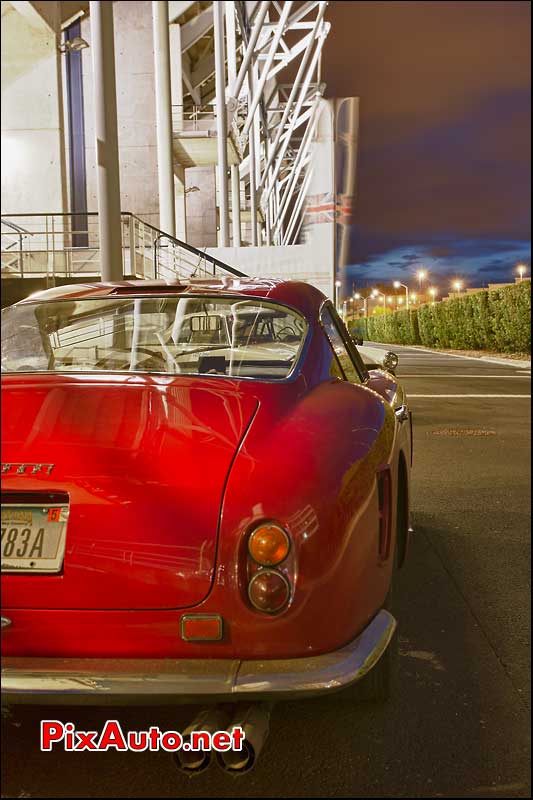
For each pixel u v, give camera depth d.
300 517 1.75
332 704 2.30
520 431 8.77
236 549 1.73
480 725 2.20
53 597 1.74
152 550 1.73
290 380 2.37
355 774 1.95
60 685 1.66
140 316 2.99
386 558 2.12
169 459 1.85
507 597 3.26
